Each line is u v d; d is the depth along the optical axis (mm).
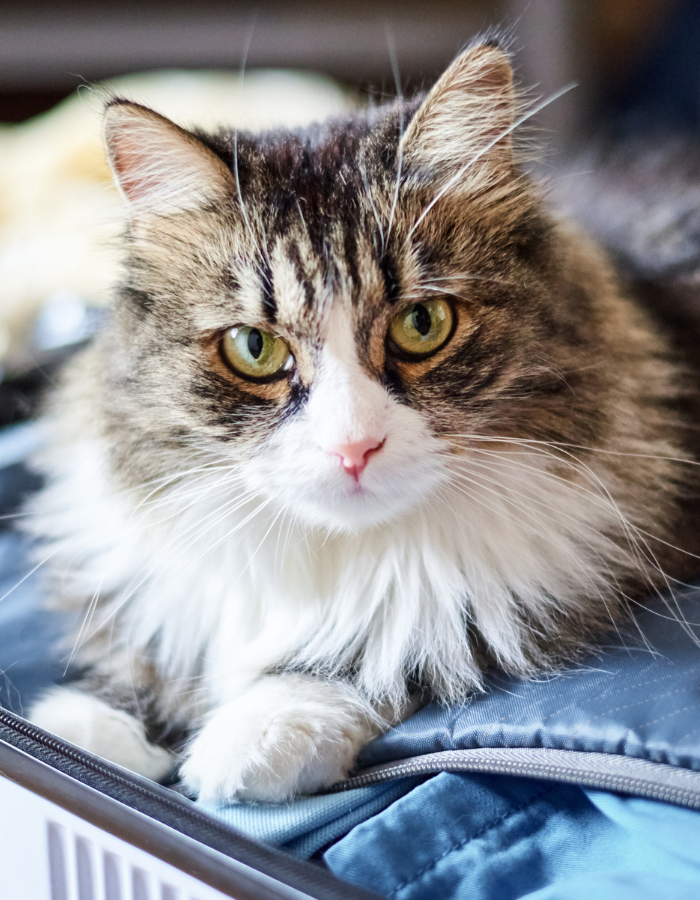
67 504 473
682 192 556
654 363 462
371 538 425
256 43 770
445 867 366
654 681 385
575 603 423
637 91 719
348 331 400
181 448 424
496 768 374
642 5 699
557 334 423
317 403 397
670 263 510
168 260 422
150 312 424
